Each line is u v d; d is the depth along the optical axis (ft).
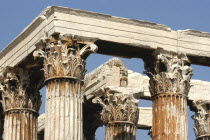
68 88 149.18
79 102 149.79
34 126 168.25
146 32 157.07
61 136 146.10
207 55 161.48
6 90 167.22
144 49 157.17
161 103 157.79
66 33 150.20
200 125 196.24
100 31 152.97
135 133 186.39
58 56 150.10
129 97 186.19
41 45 152.97
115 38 153.89
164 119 156.66
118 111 184.55
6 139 166.30
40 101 170.19
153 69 159.94
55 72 149.79
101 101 187.42
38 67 164.55
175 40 159.53
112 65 190.70
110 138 184.03
